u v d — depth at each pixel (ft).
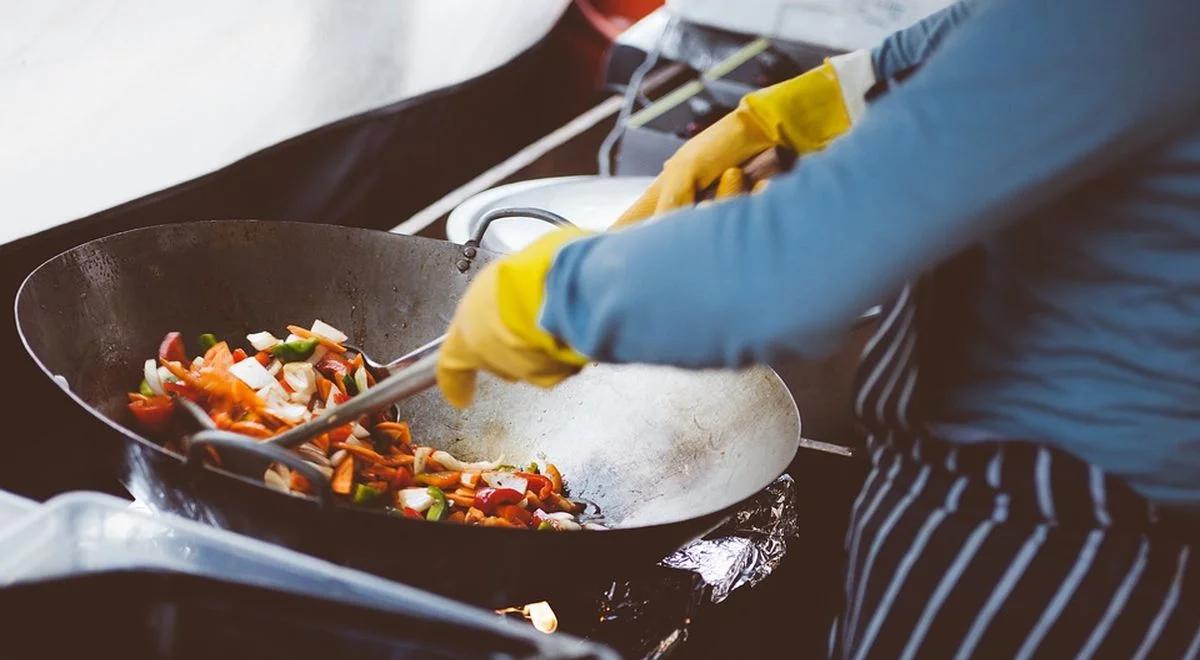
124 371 6.49
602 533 5.68
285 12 8.34
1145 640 5.22
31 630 4.63
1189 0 4.41
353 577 4.81
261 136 8.62
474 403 7.26
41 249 7.11
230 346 6.94
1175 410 5.02
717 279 4.59
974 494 5.34
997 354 5.27
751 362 4.74
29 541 4.86
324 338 6.80
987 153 4.45
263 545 4.88
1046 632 5.27
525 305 4.92
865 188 4.52
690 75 12.32
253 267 6.95
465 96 11.51
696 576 6.58
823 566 7.50
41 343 6.06
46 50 6.84
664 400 7.00
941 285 5.38
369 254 7.16
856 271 4.51
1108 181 4.87
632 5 16.29
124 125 7.43
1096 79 4.42
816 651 7.41
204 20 7.67
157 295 6.68
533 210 7.09
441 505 6.44
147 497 5.87
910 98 4.56
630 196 9.18
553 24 13.62
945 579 5.38
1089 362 5.09
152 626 4.74
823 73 6.50
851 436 7.81
